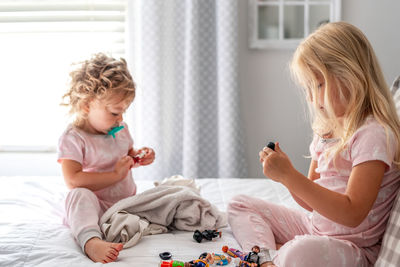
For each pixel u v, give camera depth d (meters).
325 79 1.05
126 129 1.61
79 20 2.43
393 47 2.47
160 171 2.42
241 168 2.46
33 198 1.55
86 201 1.26
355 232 1.05
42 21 2.43
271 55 2.47
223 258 1.07
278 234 1.28
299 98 2.50
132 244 1.17
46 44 2.48
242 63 2.48
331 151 1.11
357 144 1.02
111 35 2.46
